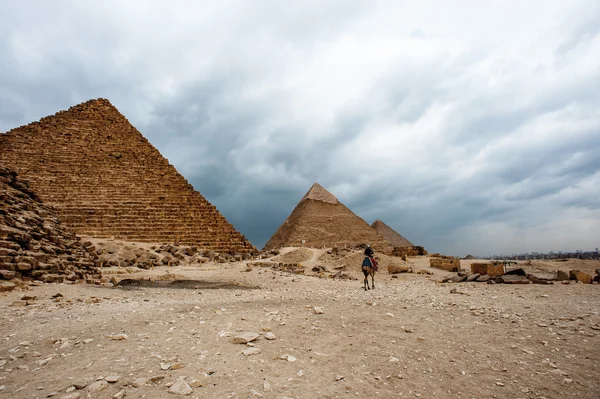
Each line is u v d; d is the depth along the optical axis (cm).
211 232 5544
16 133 6562
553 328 943
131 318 974
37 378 571
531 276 2406
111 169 6400
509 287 2012
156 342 750
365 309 1152
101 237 4844
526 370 668
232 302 1307
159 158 7038
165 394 521
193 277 2777
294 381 579
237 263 4159
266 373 606
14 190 2616
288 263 4203
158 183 6350
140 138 7462
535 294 1667
